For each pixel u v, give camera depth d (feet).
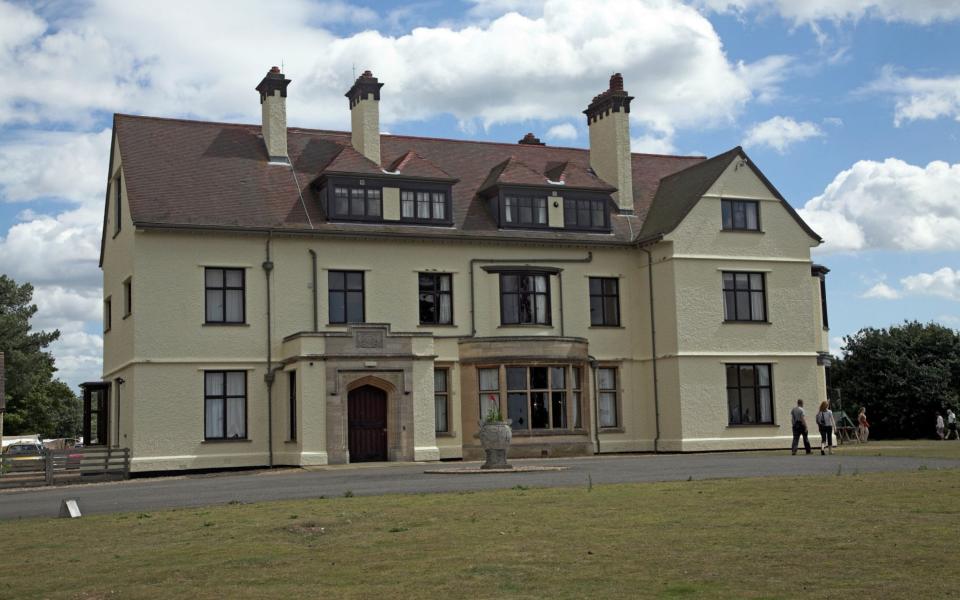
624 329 127.85
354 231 114.93
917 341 190.29
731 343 125.90
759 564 37.35
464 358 117.29
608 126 135.44
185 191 112.06
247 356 110.42
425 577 36.29
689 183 132.16
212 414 109.09
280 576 37.17
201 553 42.29
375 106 123.75
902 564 36.78
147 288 107.24
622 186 133.49
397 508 54.85
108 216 126.11
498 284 121.70
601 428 125.08
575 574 36.24
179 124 120.26
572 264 125.80
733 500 55.52
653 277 127.54
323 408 106.32
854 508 51.13
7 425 292.61
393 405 109.29
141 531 49.26
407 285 117.91
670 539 42.91
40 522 54.95
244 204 113.60
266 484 76.64
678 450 122.21
